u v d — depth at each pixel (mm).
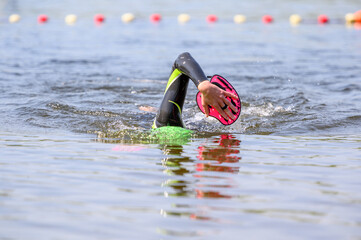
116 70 24828
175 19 53625
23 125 13227
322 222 6500
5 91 18297
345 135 12570
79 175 8523
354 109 16047
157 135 12031
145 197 7422
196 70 11156
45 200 7238
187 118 14547
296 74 23906
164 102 12570
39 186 7887
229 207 7043
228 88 11133
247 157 9992
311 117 14773
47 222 6402
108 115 14625
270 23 50250
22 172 8672
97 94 18328
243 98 17875
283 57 29828
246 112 15547
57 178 8336
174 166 9164
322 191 7801
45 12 59062
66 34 41344
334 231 6207
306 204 7191
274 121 14289
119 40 37875
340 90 19984
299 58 29438
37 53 30547
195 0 75125
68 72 23875
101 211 6824
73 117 14258
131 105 16453
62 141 11383
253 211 6895
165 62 27797
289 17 55156
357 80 22234
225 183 8156
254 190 7812
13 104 15828
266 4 69188
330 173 8844
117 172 8727
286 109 15992
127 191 7691
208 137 12086
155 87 20281
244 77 22953
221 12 60188
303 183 8211
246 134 12609
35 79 21484
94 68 25359
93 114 14719
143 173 8672
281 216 6715
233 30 44781
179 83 12328
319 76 23375
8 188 7762
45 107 15320
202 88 10586
